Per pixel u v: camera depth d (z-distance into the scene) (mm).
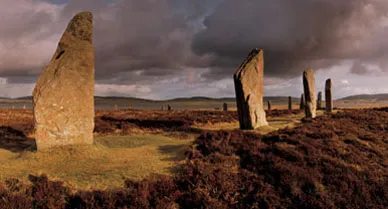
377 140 14391
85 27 13180
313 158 10609
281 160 10188
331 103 35344
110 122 25703
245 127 18859
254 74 19500
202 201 7395
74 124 12484
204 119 28000
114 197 7301
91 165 10344
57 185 7777
